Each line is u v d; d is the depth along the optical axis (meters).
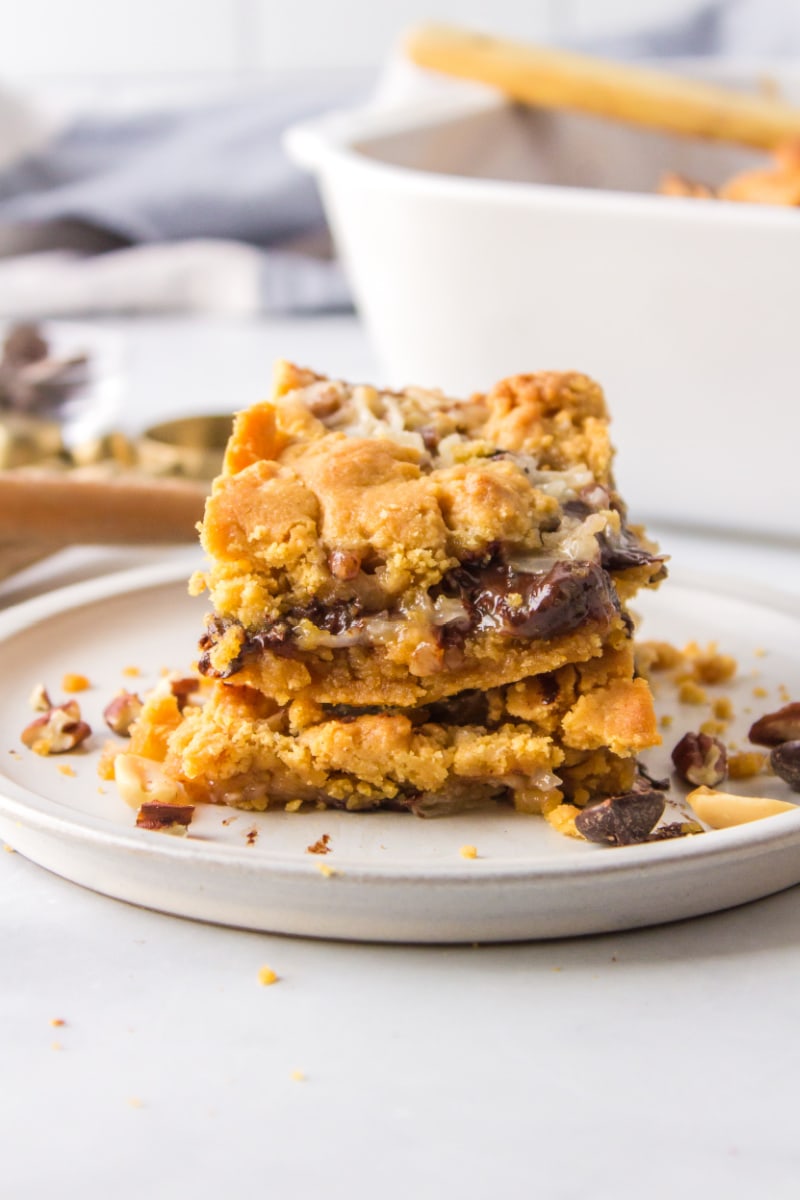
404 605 0.39
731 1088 0.34
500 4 1.12
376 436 0.41
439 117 0.65
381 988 0.36
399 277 0.57
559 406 0.43
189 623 0.47
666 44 0.95
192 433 0.58
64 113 0.91
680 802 0.40
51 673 0.45
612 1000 0.35
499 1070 0.34
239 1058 0.34
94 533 0.50
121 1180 0.32
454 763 0.39
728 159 0.70
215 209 0.86
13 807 0.38
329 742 0.39
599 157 0.70
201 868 0.36
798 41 0.94
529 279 0.54
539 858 0.36
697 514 0.56
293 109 0.90
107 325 0.85
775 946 0.37
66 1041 0.35
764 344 0.52
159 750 0.41
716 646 0.46
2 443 0.57
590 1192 0.32
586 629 0.39
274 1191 0.32
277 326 0.85
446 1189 0.32
